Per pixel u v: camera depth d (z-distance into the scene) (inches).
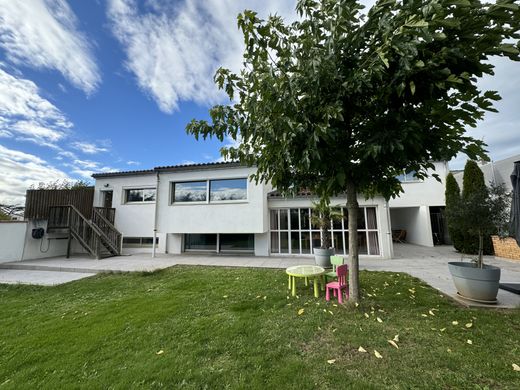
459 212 181.0
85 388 88.9
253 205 423.2
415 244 613.6
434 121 123.5
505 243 352.5
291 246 439.2
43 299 205.9
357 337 119.9
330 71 112.7
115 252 451.5
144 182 506.6
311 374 92.8
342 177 123.9
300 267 213.6
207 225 437.7
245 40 117.3
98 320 153.5
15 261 382.9
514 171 178.9
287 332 128.6
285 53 117.6
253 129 135.4
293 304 173.6
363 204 407.8
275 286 225.3
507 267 299.7
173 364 102.2
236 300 186.9
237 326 137.1
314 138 107.0
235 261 377.7
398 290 204.7
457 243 446.6
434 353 104.7
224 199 446.9
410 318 143.6
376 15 103.0
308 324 137.4
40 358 110.5
